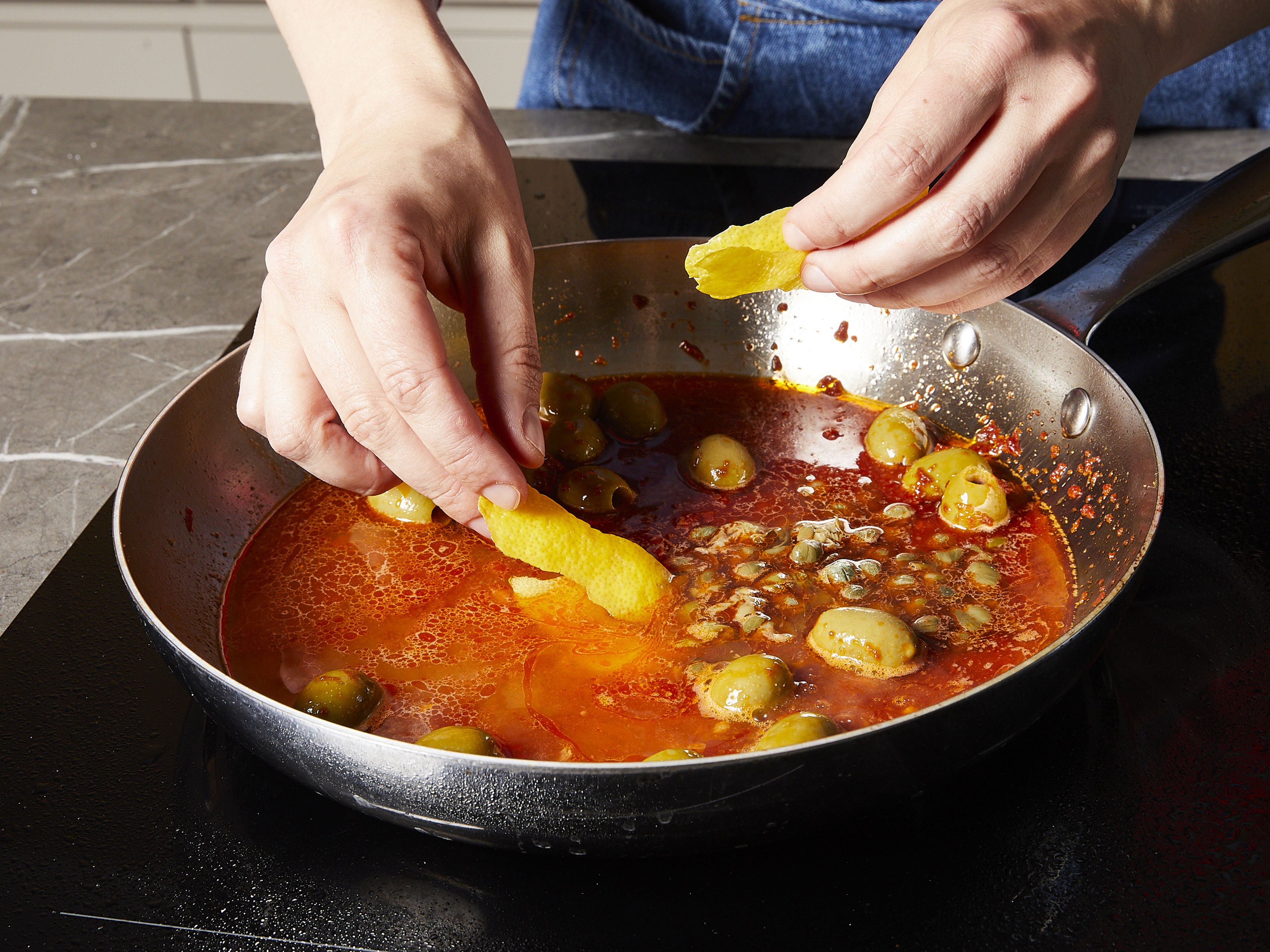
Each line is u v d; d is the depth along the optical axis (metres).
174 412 0.46
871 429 0.52
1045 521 0.48
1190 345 0.56
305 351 0.42
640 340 0.56
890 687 0.42
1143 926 0.37
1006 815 0.39
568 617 0.45
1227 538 0.47
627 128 0.75
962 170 0.40
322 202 0.42
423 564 0.47
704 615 0.45
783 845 0.39
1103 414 0.47
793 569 0.47
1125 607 0.39
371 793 0.37
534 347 0.43
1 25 1.27
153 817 0.40
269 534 0.48
